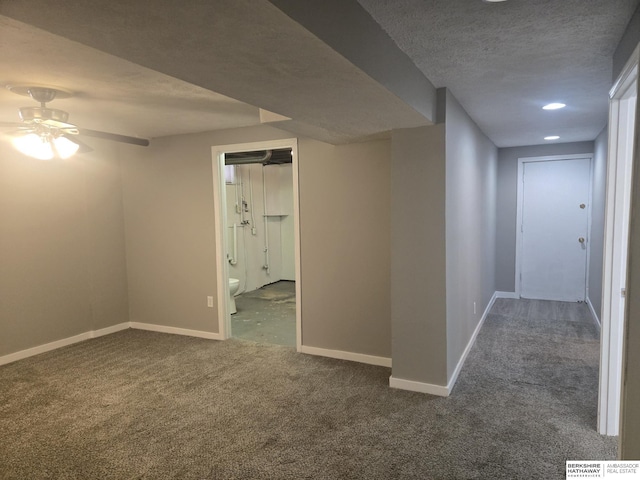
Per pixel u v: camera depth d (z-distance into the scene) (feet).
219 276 14.76
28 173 13.53
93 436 8.63
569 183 19.54
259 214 24.52
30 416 9.50
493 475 7.18
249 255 23.66
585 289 19.71
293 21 4.05
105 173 15.72
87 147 10.89
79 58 7.11
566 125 14.55
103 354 13.56
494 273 20.48
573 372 11.55
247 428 8.84
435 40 6.81
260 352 13.57
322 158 12.80
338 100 7.18
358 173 12.33
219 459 7.79
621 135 7.84
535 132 16.08
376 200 12.14
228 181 21.98
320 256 13.05
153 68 5.41
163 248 15.74
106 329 15.84
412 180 10.05
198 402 10.07
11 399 10.36
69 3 3.60
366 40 5.75
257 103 7.32
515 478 7.09
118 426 9.02
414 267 10.25
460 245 11.65
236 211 22.62
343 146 12.48
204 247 14.94
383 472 7.32
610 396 8.28
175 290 15.67
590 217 19.27
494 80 9.05
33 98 9.16
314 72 5.63
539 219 20.26
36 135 9.54
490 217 18.30
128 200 16.21
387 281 12.16
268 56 5.01
